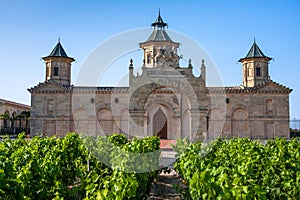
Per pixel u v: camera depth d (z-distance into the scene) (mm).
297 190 8375
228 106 54969
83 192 9070
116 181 7723
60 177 10594
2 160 9336
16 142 15844
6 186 7129
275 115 55312
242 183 7449
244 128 54969
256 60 59000
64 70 58938
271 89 55375
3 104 64500
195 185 6945
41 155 12602
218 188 6617
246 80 60125
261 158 11711
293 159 11227
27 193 7922
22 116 68250
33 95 54969
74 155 15500
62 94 54812
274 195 8570
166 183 17141
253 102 55406
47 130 54438
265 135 54938
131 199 8953
